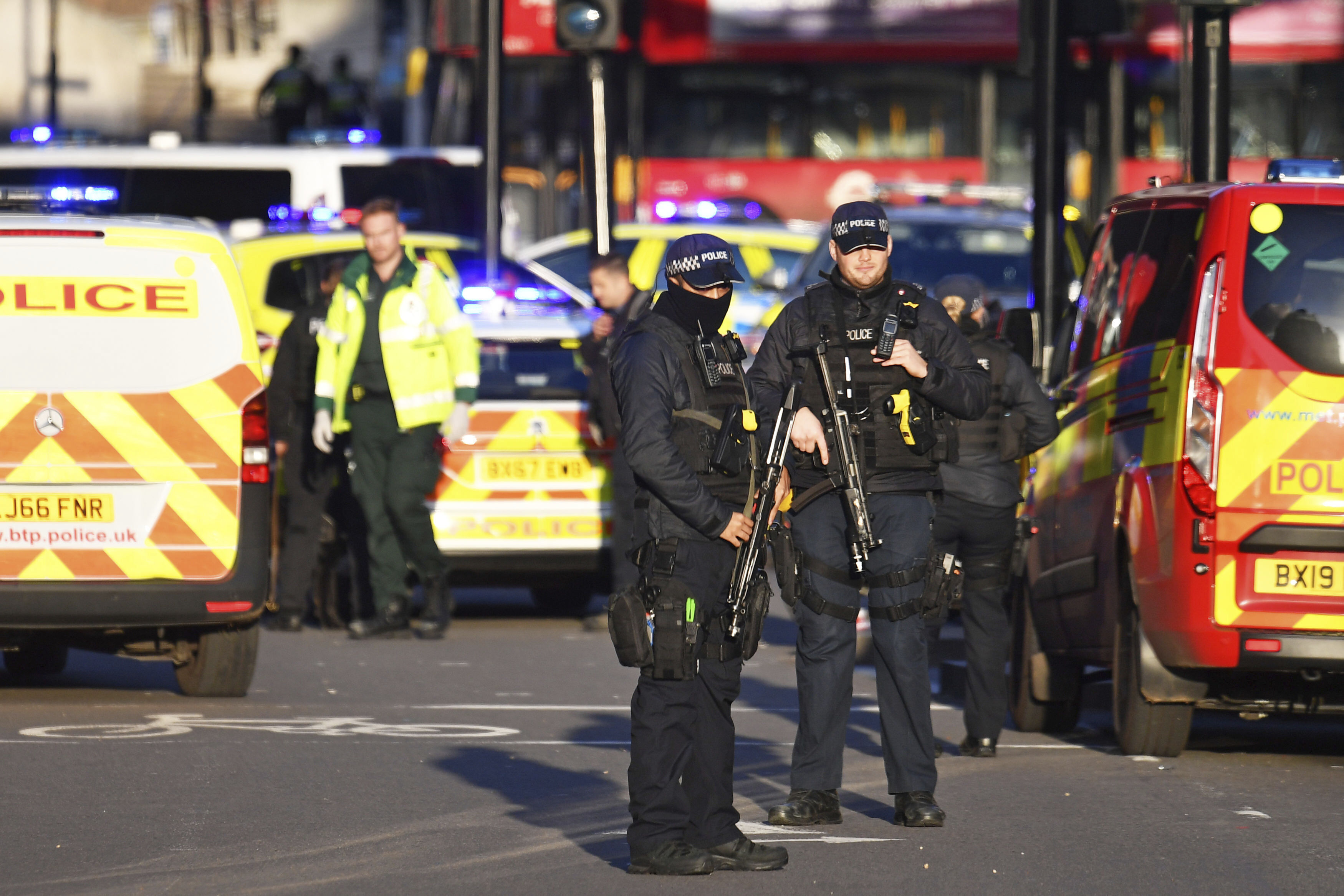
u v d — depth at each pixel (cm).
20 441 3678
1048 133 4566
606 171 5822
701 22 10638
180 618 3731
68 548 3691
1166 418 3238
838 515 2730
